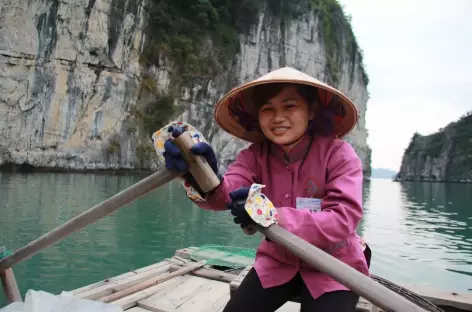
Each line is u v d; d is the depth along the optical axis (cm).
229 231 709
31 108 1772
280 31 3158
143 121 2264
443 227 891
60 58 1856
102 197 1013
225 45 2753
